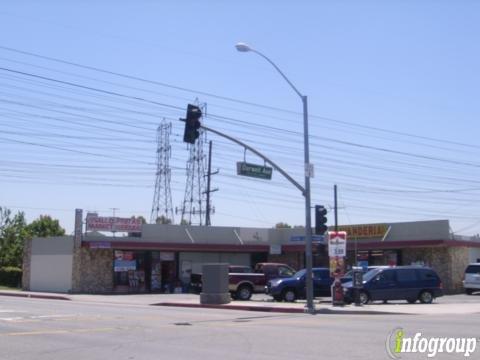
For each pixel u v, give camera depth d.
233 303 31.36
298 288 33.09
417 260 43.91
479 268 40.78
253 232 50.12
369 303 30.22
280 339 15.30
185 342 14.93
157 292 46.25
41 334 16.89
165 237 46.88
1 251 62.72
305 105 28.58
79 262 44.19
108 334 16.81
